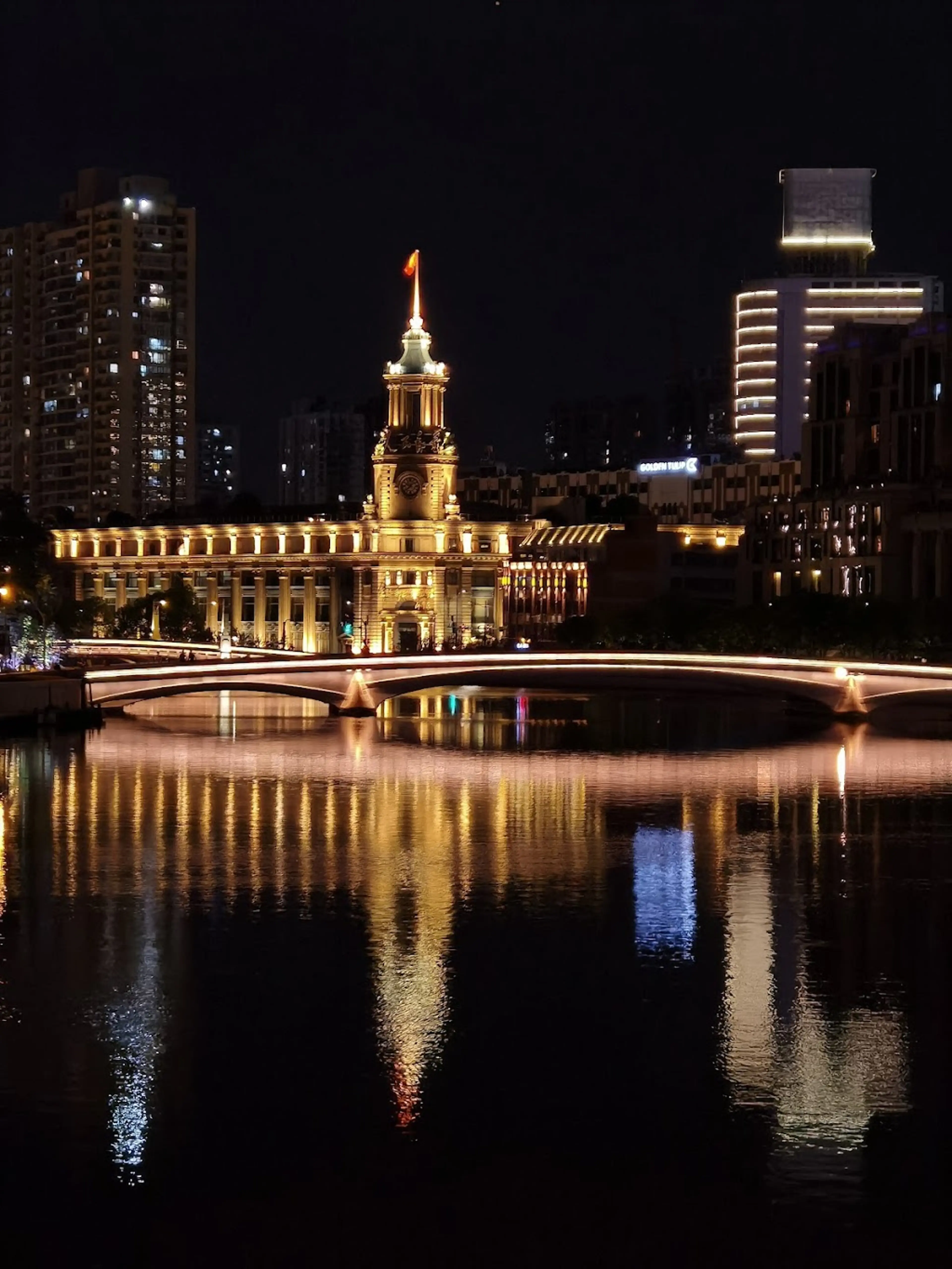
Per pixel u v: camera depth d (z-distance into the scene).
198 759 187.38
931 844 128.50
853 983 86.06
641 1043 75.88
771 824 138.62
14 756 186.25
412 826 136.50
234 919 100.31
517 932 97.12
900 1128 66.12
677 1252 56.84
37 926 98.19
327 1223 58.69
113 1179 61.69
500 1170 62.50
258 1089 69.88
